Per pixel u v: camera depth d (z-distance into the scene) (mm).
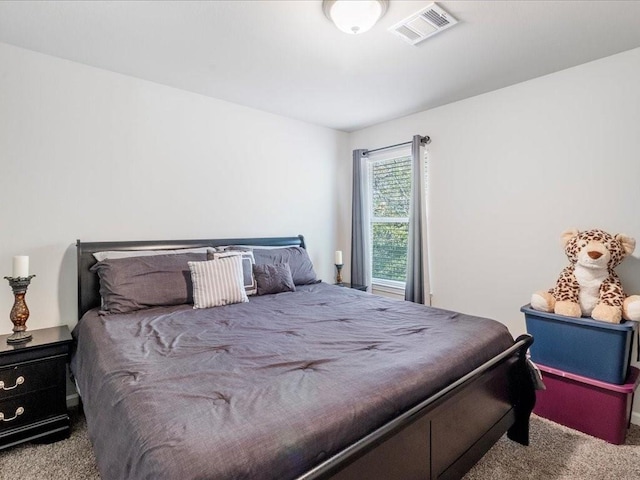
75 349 2020
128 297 2135
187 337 1658
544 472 1681
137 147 2572
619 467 1721
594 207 2293
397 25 1849
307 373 1250
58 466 1704
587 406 2014
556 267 2479
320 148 3785
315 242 3771
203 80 2592
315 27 1870
